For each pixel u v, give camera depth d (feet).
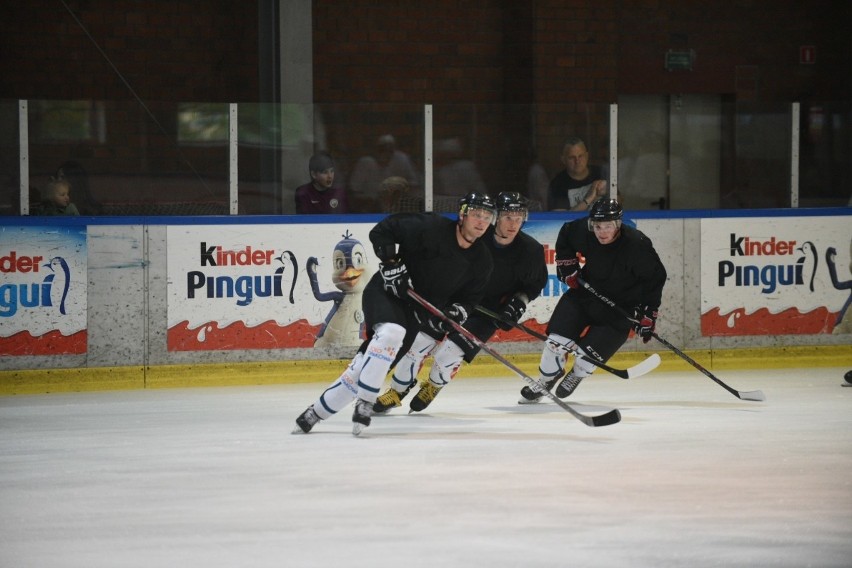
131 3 102.32
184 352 78.79
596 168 87.15
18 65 100.12
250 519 41.70
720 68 116.98
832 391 75.20
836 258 89.45
